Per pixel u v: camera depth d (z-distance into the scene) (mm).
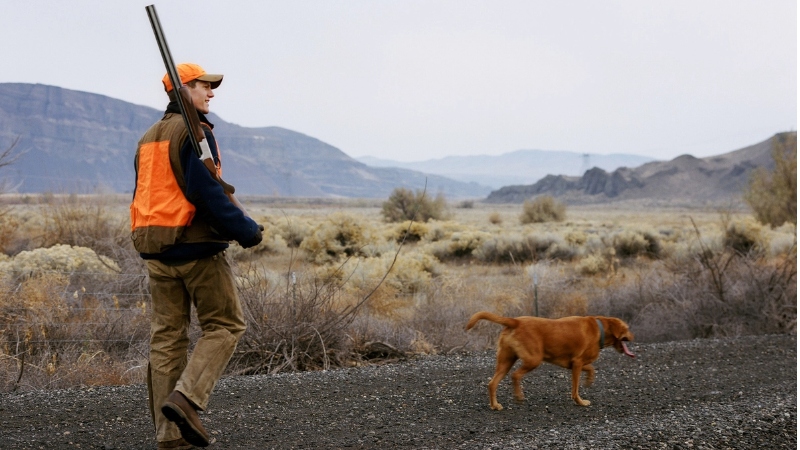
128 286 11938
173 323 4480
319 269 15086
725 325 12484
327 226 24453
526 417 5945
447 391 6875
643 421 5676
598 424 5605
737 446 4926
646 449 4766
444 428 5457
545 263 19172
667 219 85750
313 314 9141
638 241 27359
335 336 9219
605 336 6711
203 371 4332
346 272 15039
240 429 5246
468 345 10531
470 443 4980
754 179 40594
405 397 6543
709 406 6332
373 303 11836
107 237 16328
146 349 8906
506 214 100000
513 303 13250
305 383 6988
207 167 4168
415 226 33875
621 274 17656
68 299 10484
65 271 12297
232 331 4523
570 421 5820
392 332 10062
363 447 4848
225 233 4285
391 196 48906
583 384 7418
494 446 4770
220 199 4191
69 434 4984
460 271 21203
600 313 13758
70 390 6461
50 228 17438
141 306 10477
